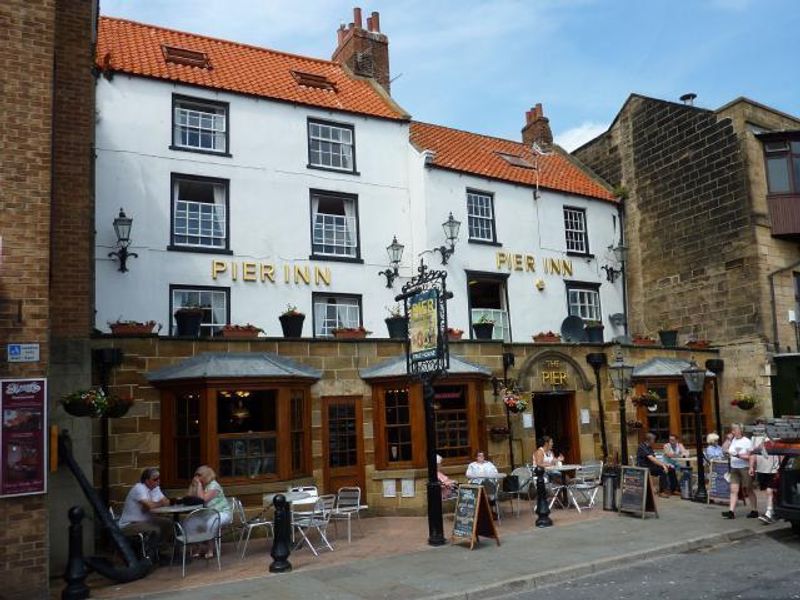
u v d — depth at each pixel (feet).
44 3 29.09
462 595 26.48
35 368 26.89
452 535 36.04
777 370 62.34
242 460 39.63
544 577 28.73
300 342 43.75
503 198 67.31
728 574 28.40
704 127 69.31
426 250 60.90
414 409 45.06
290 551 32.19
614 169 79.05
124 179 51.49
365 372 45.68
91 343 37.73
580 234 73.20
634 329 75.00
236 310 54.19
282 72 64.39
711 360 64.39
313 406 43.60
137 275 50.83
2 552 25.53
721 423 64.95
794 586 25.94
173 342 39.99
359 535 38.63
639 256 75.36
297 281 56.95
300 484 41.24
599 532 37.11
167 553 34.24
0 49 27.96
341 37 73.61
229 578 29.68
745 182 65.16
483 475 41.75
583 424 55.26
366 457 45.03
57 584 29.94
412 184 63.52
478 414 48.06
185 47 61.36
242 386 39.60
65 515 32.17
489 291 67.77
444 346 34.45
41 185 27.99
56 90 35.78
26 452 26.32
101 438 36.78
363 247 60.49
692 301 69.26
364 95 66.90
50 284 33.35
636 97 77.05
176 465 38.78
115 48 56.13
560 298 69.21
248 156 56.80
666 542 34.17
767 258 64.54
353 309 59.57
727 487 45.52
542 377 54.03
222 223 55.42
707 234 68.33
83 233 35.35
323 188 59.57
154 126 53.31
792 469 36.01
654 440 55.06
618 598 25.66
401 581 28.40
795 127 71.41
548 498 46.70
